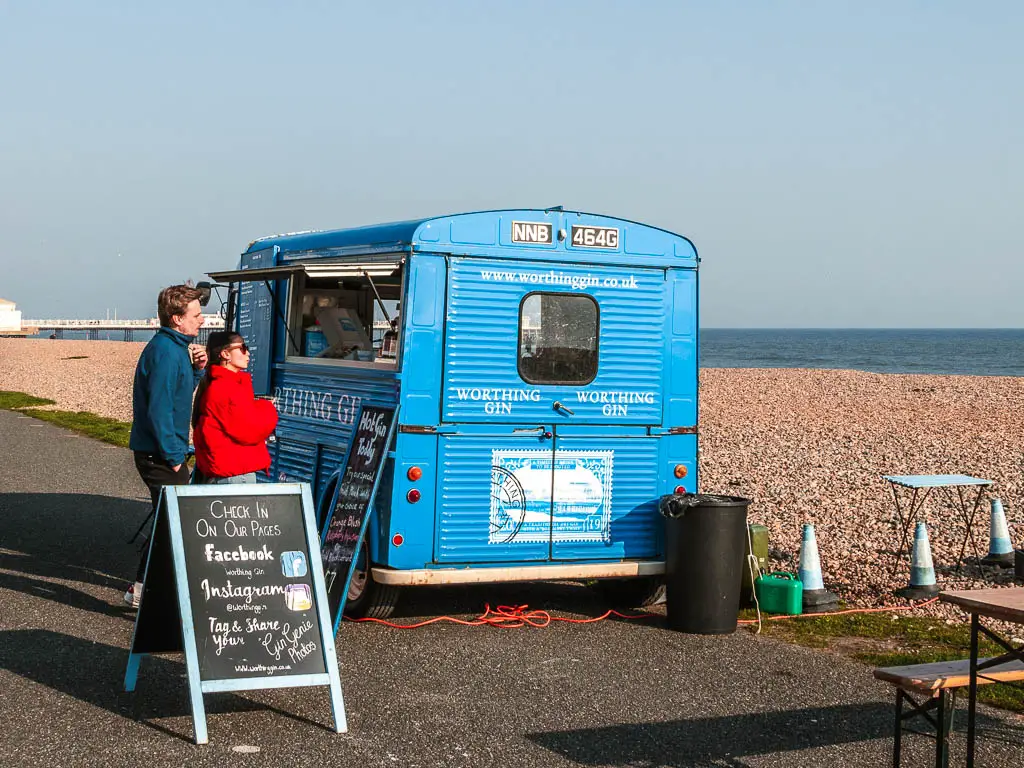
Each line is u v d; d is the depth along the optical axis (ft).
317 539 18.24
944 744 15.78
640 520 25.68
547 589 29.25
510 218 24.40
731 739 17.66
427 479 23.80
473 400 24.13
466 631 24.43
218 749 16.51
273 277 26.89
